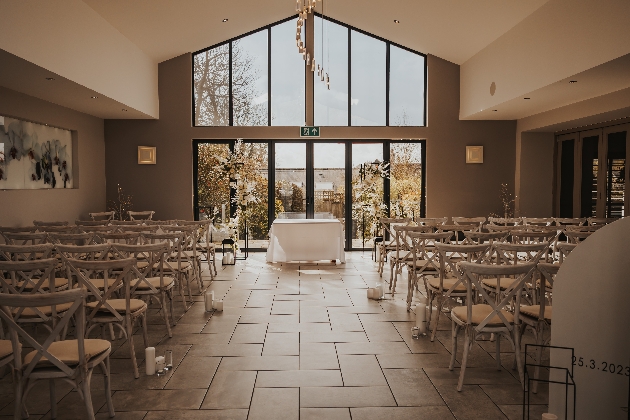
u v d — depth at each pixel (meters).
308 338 4.76
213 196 10.72
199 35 9.62
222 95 10.64
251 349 4.45
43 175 8.12
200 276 6.82
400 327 5.12
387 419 3.17
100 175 10.24
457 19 8.35
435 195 10.71
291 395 3.51
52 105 8.30
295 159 10.81
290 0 9.48
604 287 2.68
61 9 6.23
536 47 7.19
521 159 10.45
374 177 10.48
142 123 10.47
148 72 9.77
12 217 7.21
